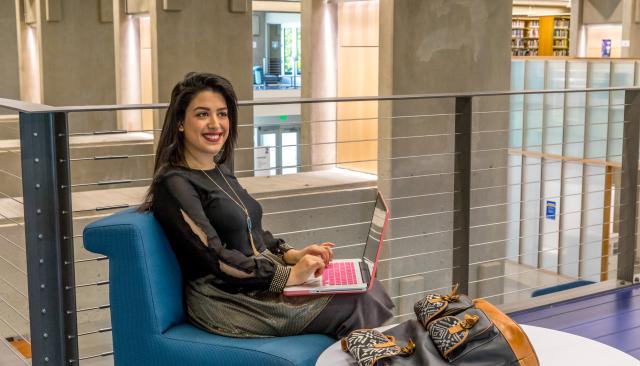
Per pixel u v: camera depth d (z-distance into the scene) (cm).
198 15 888
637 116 390
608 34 1459
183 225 234
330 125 845
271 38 1970
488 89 791
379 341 202
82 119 1212
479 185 801
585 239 1047
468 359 190
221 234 246
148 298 230
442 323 199
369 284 243
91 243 231
